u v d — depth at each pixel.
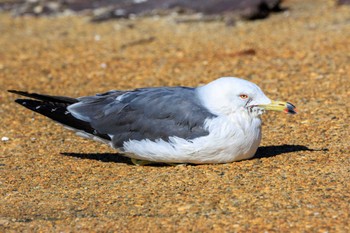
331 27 21.55
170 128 11.03
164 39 21.77
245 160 11.47
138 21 24.03
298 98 15.39
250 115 11.01
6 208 10.09
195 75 17.91
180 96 11.27
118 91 11.91
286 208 9.53
